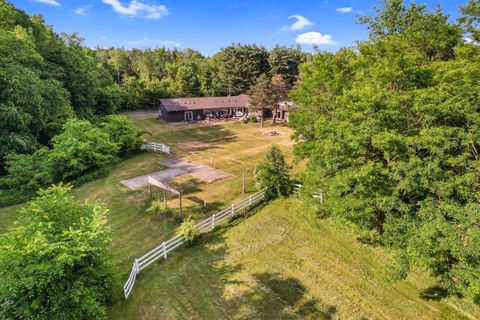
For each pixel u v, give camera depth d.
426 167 9.39
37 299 7.33
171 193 18.59
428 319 9.73
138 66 74.69
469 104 8.99
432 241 9.27
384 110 10.43
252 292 10.65
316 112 16.30
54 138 20.88
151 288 10.66
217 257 12.66
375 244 13.66
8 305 7.34
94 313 7.83
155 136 35.16
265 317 9.58
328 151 12.06
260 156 27.58
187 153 28.25
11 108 19.39
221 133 37.41
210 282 11.11
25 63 24.61
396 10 18.00
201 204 17.14
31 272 7.23
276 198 18.47
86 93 32.56
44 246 7.54
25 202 17.55
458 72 9.63
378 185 11.13
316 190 14.69
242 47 64.31
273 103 41.09
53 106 24.53
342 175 11.89
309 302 10.31
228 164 25.09
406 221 10.59
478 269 8.55
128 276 11.22
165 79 66.62
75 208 9.65
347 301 10.43
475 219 8.27
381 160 11.81
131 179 21.11
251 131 38.66
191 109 45.00
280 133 37.41
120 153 26.80
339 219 12.99
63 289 7.68
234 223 15.49
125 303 9.86
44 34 30.69
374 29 19.30
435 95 9.48
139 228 14.66
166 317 9.40
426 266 9.85
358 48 15.54
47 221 8.80
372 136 10.58
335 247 13.62
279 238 14.23
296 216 16.33
